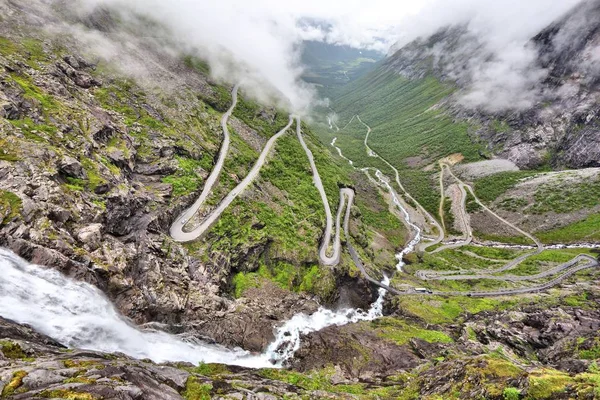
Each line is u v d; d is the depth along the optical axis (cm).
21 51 10075
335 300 9794
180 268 7538
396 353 7125
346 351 7256
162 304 6469
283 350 7256
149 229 7738
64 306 4875
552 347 6125
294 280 9531
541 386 2891
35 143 6569
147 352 5516
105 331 5197
